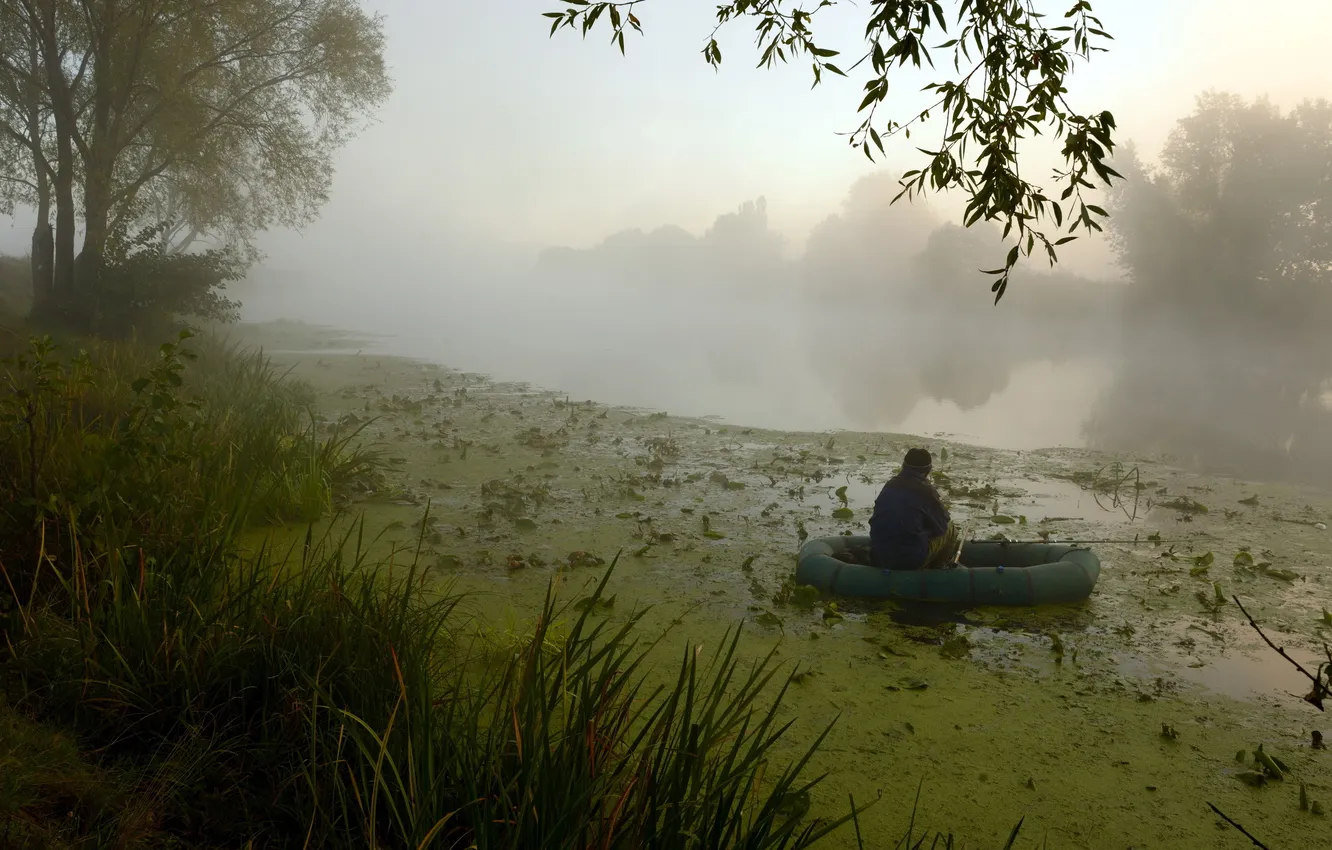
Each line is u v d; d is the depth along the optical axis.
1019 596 5.71
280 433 8.35
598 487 8.88
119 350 10.90
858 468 10.28
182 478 5.57
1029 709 4.33
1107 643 5.18
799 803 3.20
